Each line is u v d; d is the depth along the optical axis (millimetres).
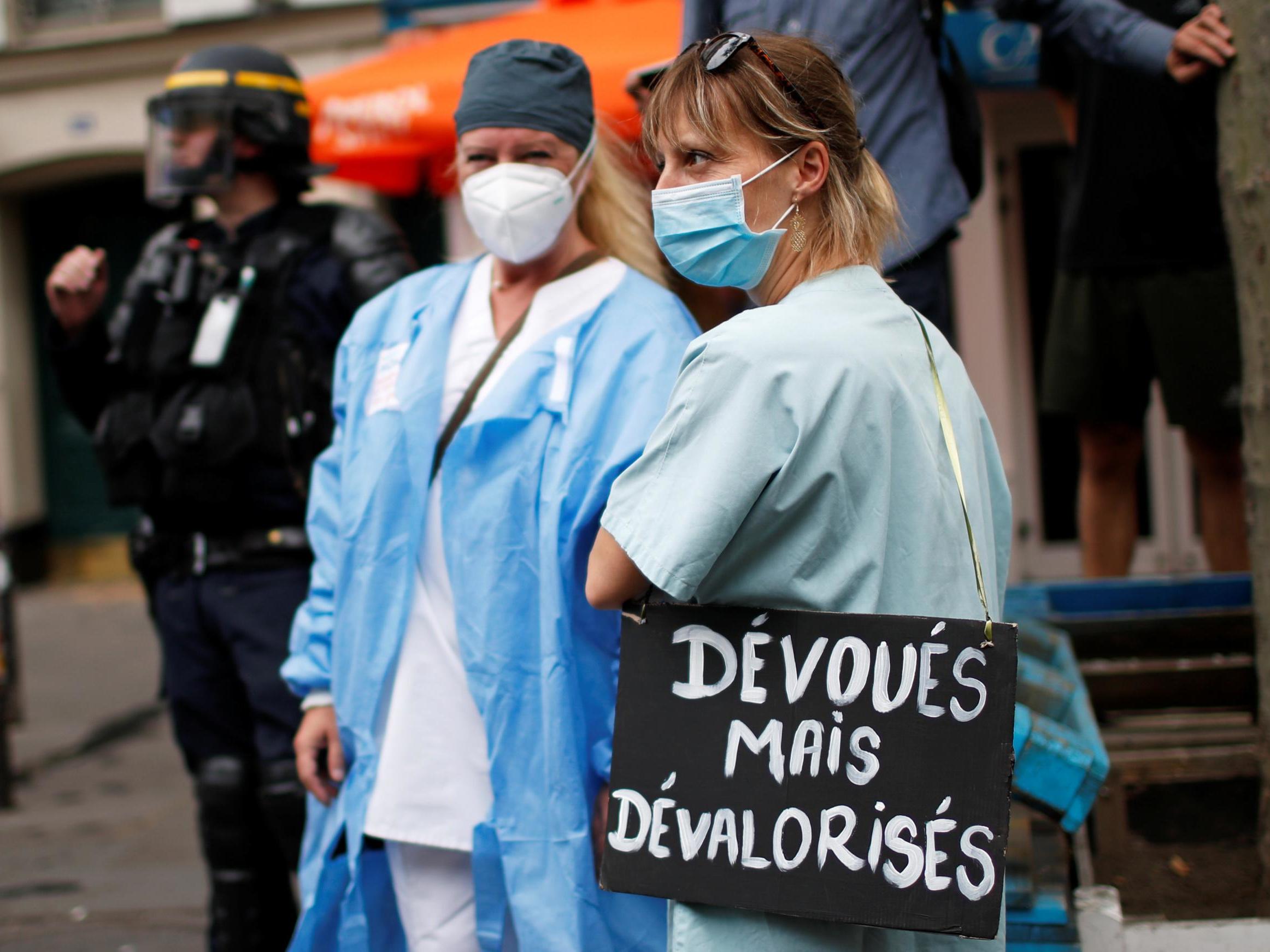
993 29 3521
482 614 1910
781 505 1355
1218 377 3186
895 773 1329
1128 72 2992
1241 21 2229
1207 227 3135
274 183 2795
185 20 9125
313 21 8906
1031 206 5957
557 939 1810
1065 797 1881
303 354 2574
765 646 1378
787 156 1480
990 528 1521
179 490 2553
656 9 4926
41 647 7988
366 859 2098
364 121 4664
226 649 2639
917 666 1332
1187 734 2598
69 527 10516
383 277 2605
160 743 5832
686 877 1379
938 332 1534
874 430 1365
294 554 2582
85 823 4656
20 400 10312
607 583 1458
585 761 1876
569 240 2143
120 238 10414
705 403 1367
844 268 1487
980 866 1305
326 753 2205
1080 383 3342
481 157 2084
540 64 2084
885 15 2227
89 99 9547
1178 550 5766
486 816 1932
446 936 2000
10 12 9539
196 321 2598
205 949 3363
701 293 2674
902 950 1433
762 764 1367
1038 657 2656
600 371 1966
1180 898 2369
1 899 3838
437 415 2043
